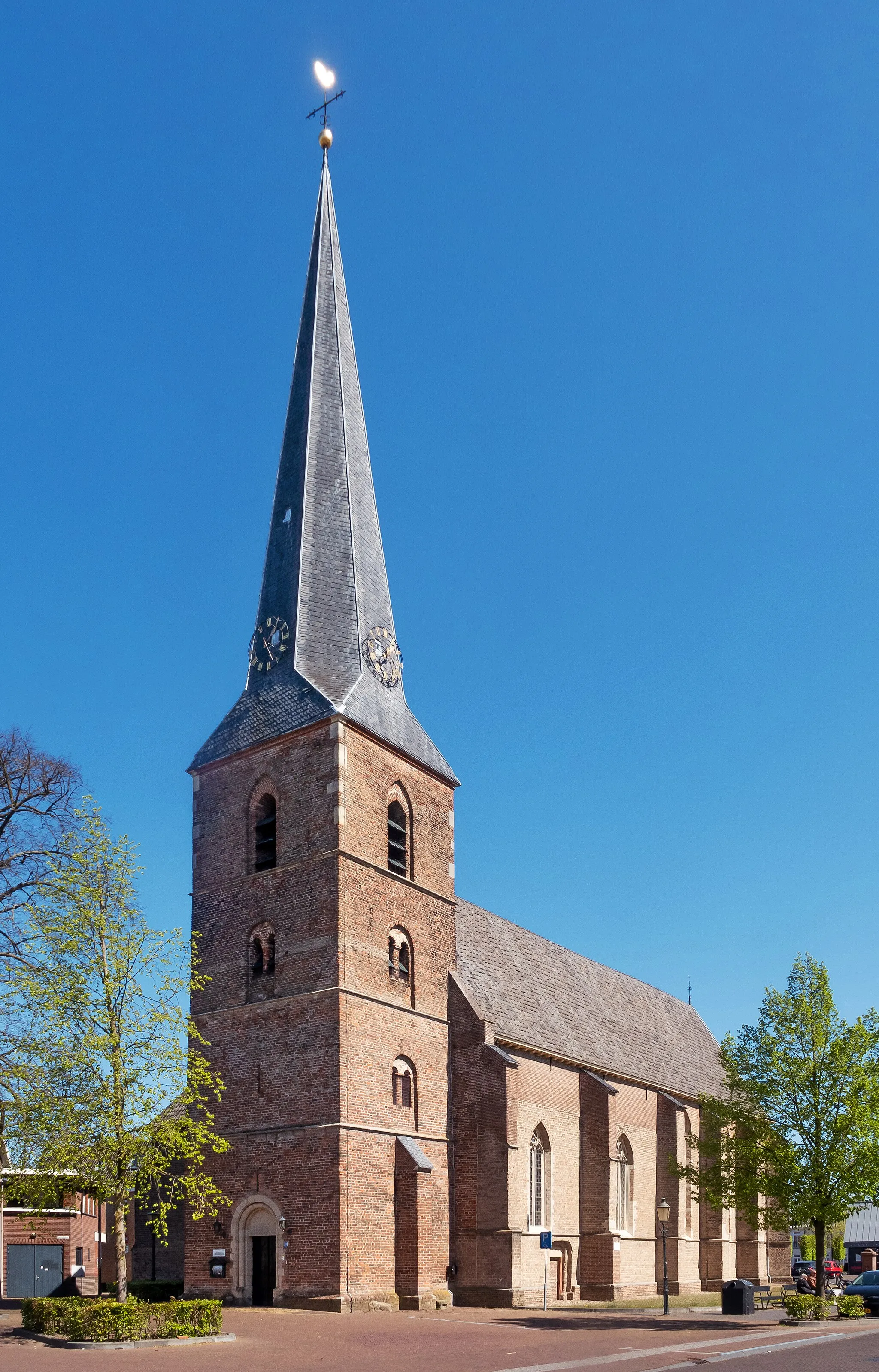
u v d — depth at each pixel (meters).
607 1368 25.44
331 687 45.00
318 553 48.66
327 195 56.00
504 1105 44.53
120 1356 25.86
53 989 31.89
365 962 41.94
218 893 44.91
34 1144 31.42
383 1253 39.41
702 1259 63.38
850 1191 40.88
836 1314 41.25
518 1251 43.94
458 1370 24.39
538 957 60.50
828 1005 43.12
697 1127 65.44
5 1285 55.16
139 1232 48.91
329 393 52.00
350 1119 39.25
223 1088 36.84
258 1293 39.56
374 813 44.25
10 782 46.03
